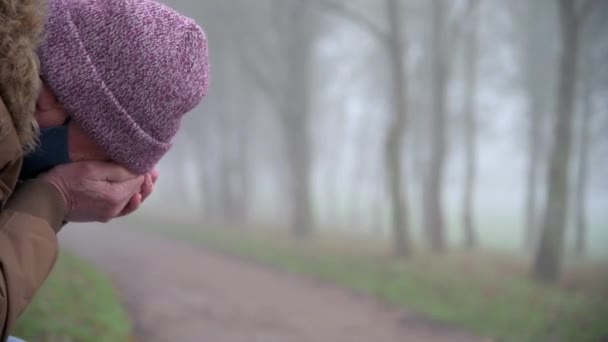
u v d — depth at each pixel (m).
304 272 12.88
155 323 7.52
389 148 15.73
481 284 11.57
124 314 7.36
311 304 9.73
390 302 9.96
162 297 9.42
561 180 12.59
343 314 9.07
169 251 16.47
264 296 10.22
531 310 9.26
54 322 5.59
